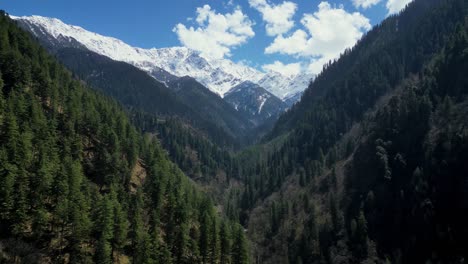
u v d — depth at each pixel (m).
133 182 127.19
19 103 110.62
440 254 110.06
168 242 107.75
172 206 116.50
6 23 161.38
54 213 90.88
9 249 79.06
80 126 127.88
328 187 166.50
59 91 139.88
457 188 115.25
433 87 155.00
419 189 122.12
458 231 109.69
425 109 142.38
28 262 78.81
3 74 127.56
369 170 148.62
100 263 85.69
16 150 93.56
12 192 84.69
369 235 128.00
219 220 134.50
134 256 97.12
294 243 145.38
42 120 113.44
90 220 93.69
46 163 96.12
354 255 126.06
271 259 147.62
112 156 120.06
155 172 125.06
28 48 157.50
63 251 87.94
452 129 128.62
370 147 156.62
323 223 144.50
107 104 168.12
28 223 89.38
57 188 93.38
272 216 165.38
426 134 136.12
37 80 136.12
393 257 118.88
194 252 108.75
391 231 124.75
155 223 104.94
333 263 128.25
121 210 100.06
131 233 100.62
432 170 123.62
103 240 87.31
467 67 148.88
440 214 115.81
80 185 100.75
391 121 155.38
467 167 116.00
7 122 99.44
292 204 171.00
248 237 166.50
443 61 164.50
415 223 119.00
